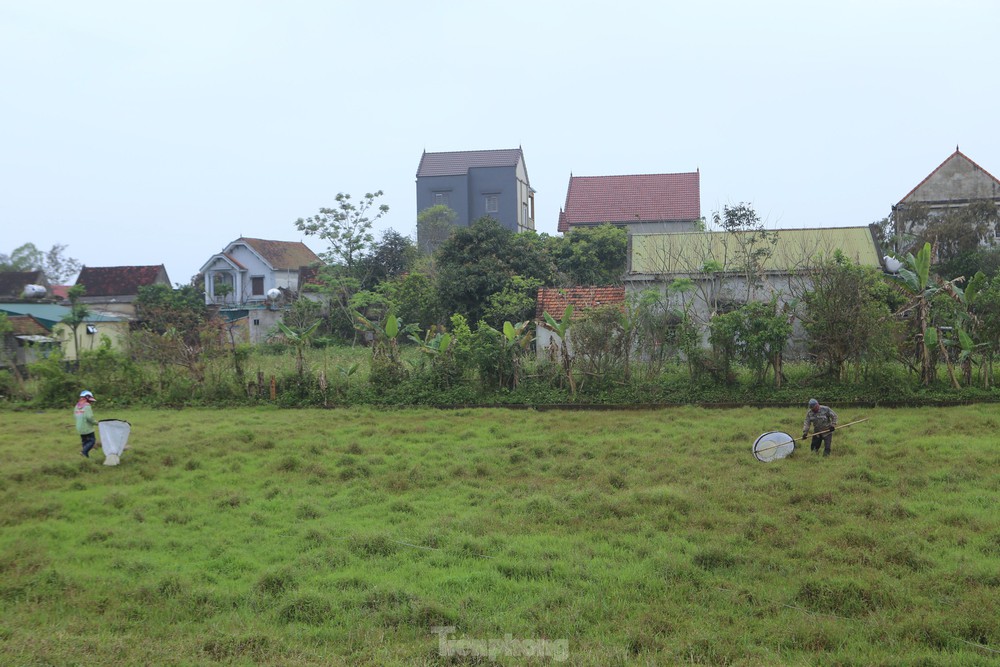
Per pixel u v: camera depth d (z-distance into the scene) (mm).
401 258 46125
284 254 52594
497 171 59156
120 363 23516
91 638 7293
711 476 12922
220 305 47594
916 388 19375
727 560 9156
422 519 11336
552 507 11453
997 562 8758
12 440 17203
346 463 14664
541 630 7523
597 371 21219
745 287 27312
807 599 8086
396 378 22500
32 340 28812
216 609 8203
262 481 13469
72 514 11484
